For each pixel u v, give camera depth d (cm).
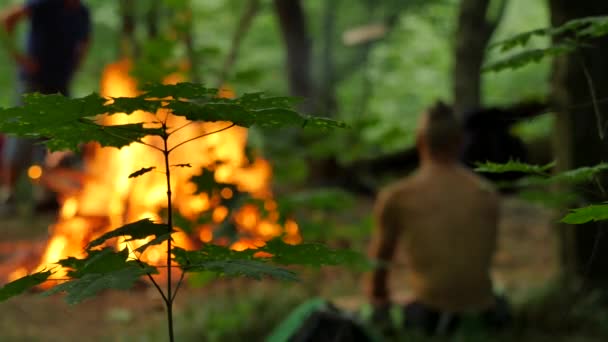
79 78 1683
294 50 1336
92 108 135
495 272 803
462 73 926
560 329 546
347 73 1622
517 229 977
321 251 154
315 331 411
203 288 693
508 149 510
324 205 550
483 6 913
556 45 224
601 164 203
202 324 575
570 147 612
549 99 639
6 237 855
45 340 575
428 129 544
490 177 532
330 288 674
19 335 581
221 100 139
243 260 146
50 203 984
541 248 908
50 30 1016
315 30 1596
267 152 838
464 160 542
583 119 596
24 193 1006
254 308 593
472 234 530
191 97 137
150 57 780
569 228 643
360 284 685
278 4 1325
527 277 765
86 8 1048
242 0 1834
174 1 840
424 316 525
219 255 151
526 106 813
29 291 704
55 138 145
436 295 527
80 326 620
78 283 135
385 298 542
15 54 1009
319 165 1060
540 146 1066
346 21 1623
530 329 540
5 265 733
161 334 569
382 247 542
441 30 1769
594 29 214
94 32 1661
